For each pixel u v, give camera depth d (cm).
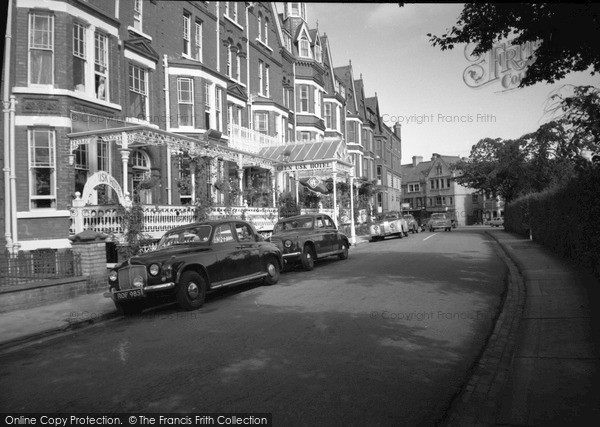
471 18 639
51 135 1339
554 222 1506
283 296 977
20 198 1293
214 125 2067
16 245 1236
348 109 4553
